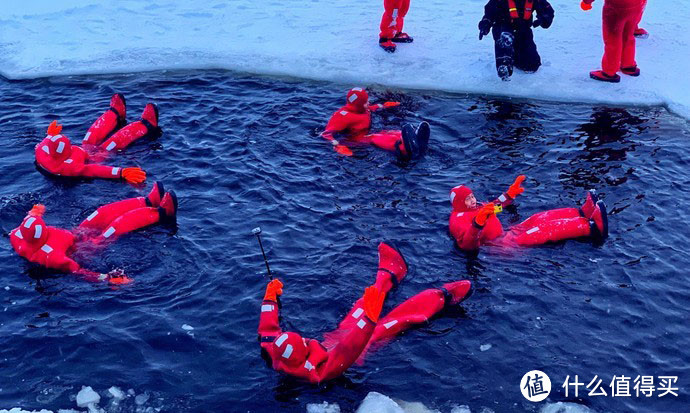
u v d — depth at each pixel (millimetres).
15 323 7445
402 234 8891
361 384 6801
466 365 6996
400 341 7273
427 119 11734
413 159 10570
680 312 7668
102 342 7199
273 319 7199
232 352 7113
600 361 7043
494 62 13445
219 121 11562
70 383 6746
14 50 14117
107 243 8578
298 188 9797
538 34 14633
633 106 12156
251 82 12930
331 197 9633
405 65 13414
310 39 14492
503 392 6695
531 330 7418
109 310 7625
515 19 12555
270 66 13406
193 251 8508
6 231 8898
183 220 9078
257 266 8266
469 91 12594
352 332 6871
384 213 9312
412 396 6668
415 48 14031
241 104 12125
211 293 7863
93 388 6691
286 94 12484
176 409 6504
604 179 10070
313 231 8922
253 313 7590
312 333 7363
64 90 12648
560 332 7395
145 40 14578
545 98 12398
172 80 12992
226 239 8734
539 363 7020
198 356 7066
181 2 16406
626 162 10508
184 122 11508
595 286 8023
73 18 15594
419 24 15117
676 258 8484
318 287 7965
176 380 6797
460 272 8234
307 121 11602
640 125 11570
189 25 15289
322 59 13633
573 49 14008
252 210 9305
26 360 6996
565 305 7750
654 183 9977
